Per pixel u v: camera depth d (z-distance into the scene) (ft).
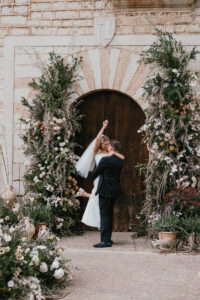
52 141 21.49
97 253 16.56
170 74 20.29
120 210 22.74
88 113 22.93
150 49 21.12
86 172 21.48
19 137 22.91
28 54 22.82
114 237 20.76
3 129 22.91
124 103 22.82
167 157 19.70
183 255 16.35
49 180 20.77
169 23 22.04
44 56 22.84
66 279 13.20
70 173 21.91
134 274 13.96
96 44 22.43
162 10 22.03
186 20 21.95
